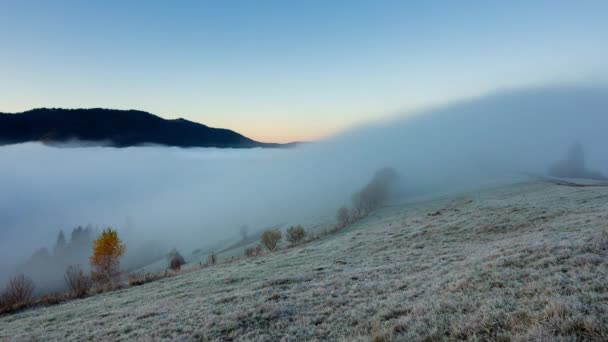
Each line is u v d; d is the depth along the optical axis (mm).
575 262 9930
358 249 26328
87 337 11758
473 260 13719
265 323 10617
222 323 10922
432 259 17375
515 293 8570
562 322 6176
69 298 22922
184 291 18766
